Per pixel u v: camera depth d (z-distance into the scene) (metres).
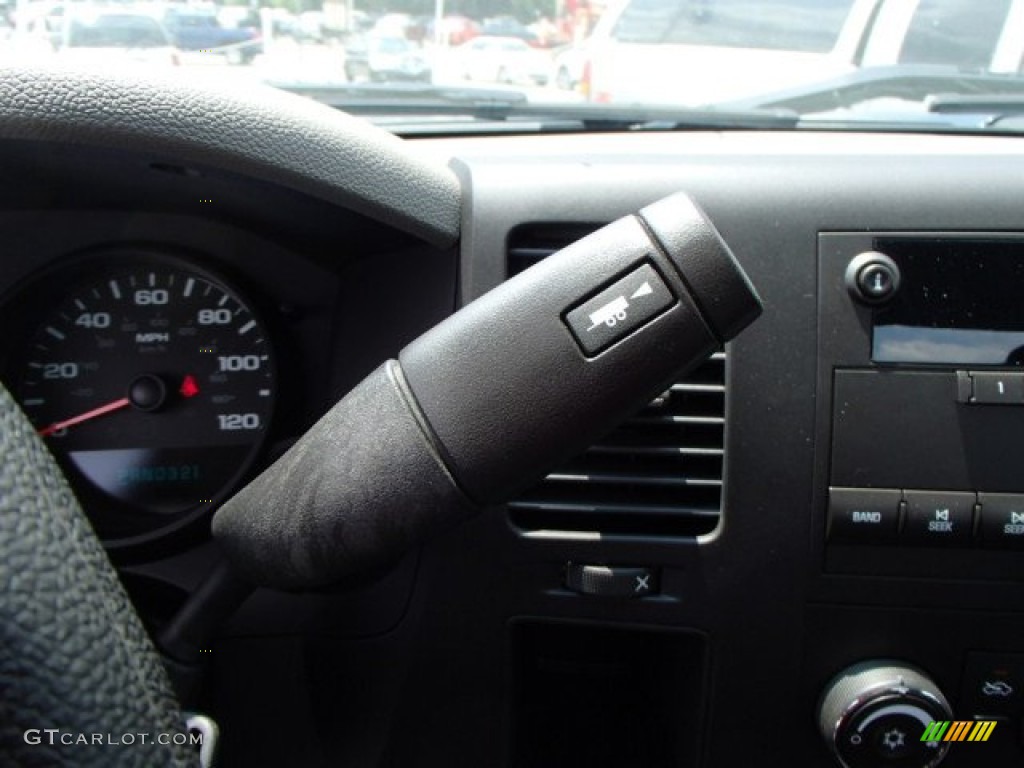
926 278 1.00
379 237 1.06
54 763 0.44
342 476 0.77
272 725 1.17
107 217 1.15
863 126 1.30
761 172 1.02
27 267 1.15
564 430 0.74
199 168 0.90
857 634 1.04
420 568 1.06
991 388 0.99
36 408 1.18
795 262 1.01
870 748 1.02
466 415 0.74
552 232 1.04
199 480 1.19
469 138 1.32
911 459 1.00
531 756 1.25
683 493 1.03
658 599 1.04
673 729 1.18
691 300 0.72
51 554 0.47
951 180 1.01
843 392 1.01
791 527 1.02
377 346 1.12
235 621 1.13
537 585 1.05
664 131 1.33
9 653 0.44
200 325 1.18
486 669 1.08
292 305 1.21
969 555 1.01
